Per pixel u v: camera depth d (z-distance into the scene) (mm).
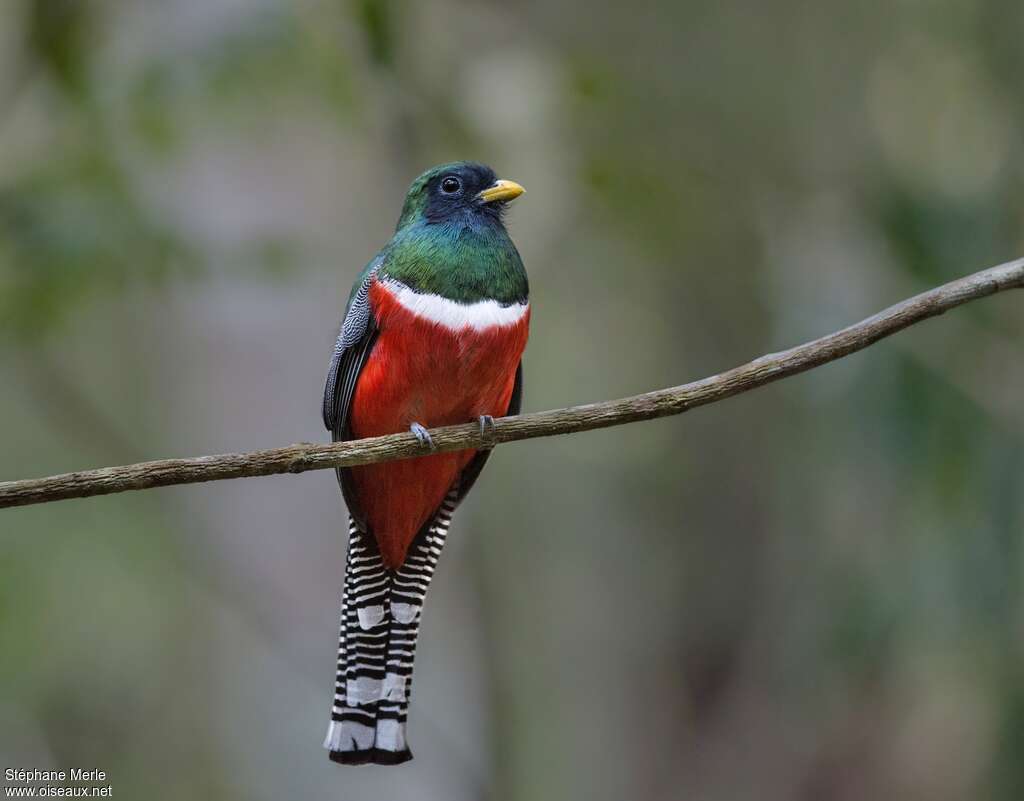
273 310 11234
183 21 11719
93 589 13523
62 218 11297
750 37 15047
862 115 14422
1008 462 12125
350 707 7719
